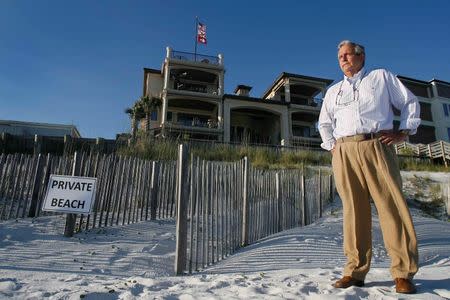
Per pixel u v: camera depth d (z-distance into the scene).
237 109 30.75
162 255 4.75
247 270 4.27
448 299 2.24
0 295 2.52
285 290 2.57
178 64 29.39
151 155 10.71
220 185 5.13
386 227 2.50
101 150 10.93
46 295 2.51
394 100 2.68
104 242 5.11
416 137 34.28
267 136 33.03
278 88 34.19
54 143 10.68
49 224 5.82
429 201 12.02
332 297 2.32
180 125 27.47
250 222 5.97
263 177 6.87
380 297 2.32
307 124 34.41
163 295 2.51
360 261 2.62
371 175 2.58
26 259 4.08
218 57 30.78
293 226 7.61
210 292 2.61
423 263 5.07
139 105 27.70
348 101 2.74
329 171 11.86
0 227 5.47
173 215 7.18
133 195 6.61
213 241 4.70
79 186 5.19
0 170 6.34
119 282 2.99
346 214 2.71
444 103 36.00
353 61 2.79
